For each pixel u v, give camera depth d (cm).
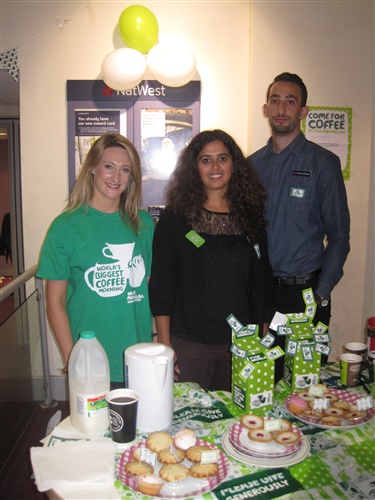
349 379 138
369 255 293
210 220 166
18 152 406
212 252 161
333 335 304
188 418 122
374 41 277
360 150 288
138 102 281
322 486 95
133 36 256
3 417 224
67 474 97
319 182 211
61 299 156
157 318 167
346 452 107
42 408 288
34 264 296
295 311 215
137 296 162
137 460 100
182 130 284
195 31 281
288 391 138
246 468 101
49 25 279
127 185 162
